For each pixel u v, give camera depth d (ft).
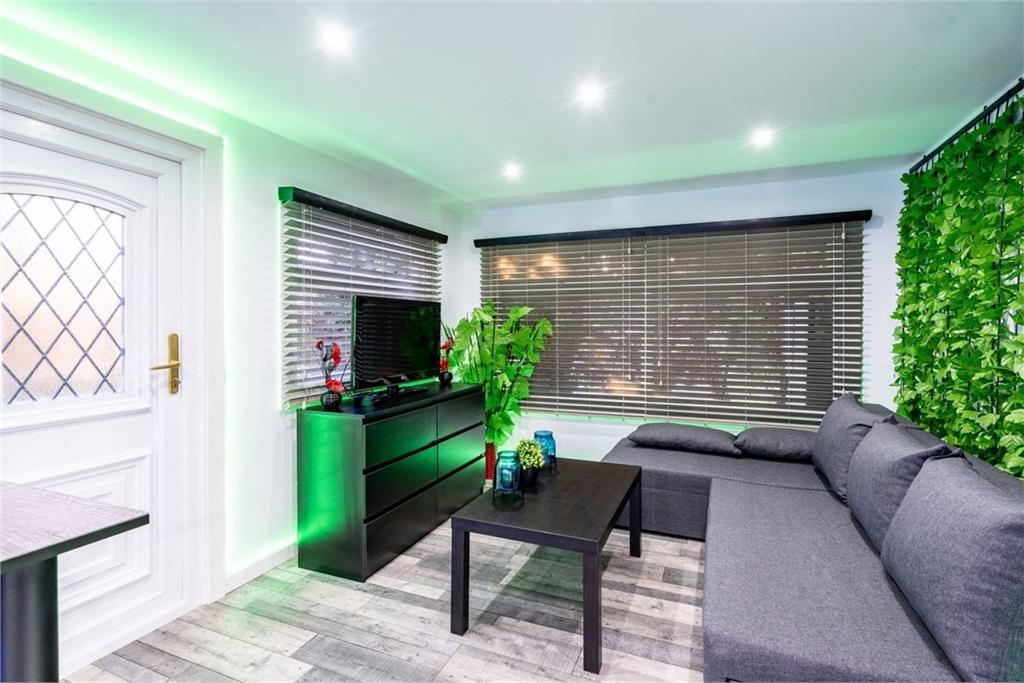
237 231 8.40
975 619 3.82
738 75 6.81
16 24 5.72
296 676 6.08
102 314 6.70
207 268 7.79
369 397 9.96
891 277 10.96
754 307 12.10
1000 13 5.35
